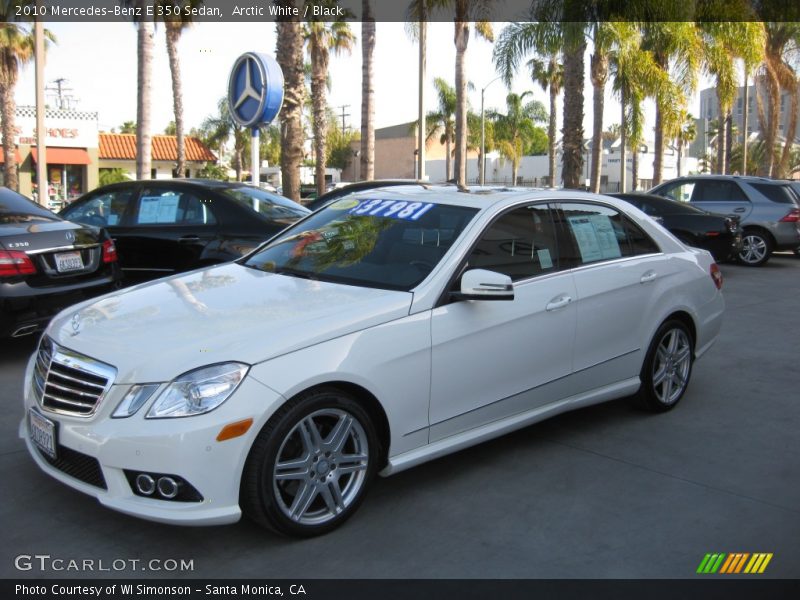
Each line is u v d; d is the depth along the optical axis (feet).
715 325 19.39
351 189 39.68
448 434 13.47
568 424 17.42
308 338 11.50
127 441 10.51
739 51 81.61
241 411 10.63
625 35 61.05
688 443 16.31
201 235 25.31
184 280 14.80
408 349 12.51
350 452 12.18
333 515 11.89
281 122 45.14
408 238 14.61
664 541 11.96
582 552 11.56
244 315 12.16
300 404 11.20
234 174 175.94
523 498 13.39
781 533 12.31
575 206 16.37
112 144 135.23
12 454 14.76
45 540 11.60
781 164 122.52
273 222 25.41
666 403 18.19
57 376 11.69
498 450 15.67
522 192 15.75
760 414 18.40
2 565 10.88
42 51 52.42
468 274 13.08
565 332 15.15
